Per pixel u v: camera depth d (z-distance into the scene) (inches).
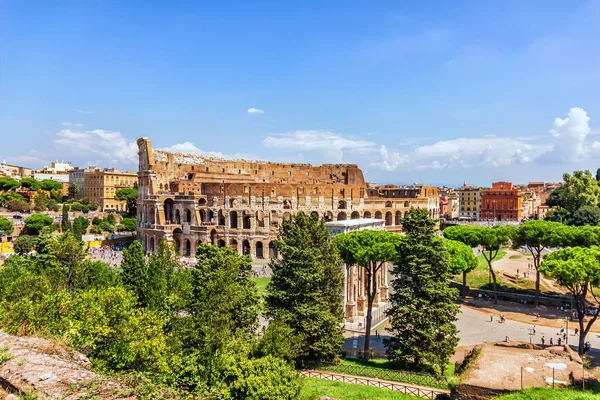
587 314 2923.2
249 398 1257.4
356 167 7465.6
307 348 1851.6
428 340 1814.7
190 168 6619.1
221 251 1989.4
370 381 1676.9
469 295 3565.5
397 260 2119.8
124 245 6333.7
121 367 1325.0
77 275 2477.9
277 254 5236.2
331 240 2233.0
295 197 5388.8
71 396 854.5
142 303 2156.7
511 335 2564.0
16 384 878.4
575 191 7116.1
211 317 1528.1
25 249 5083.7
